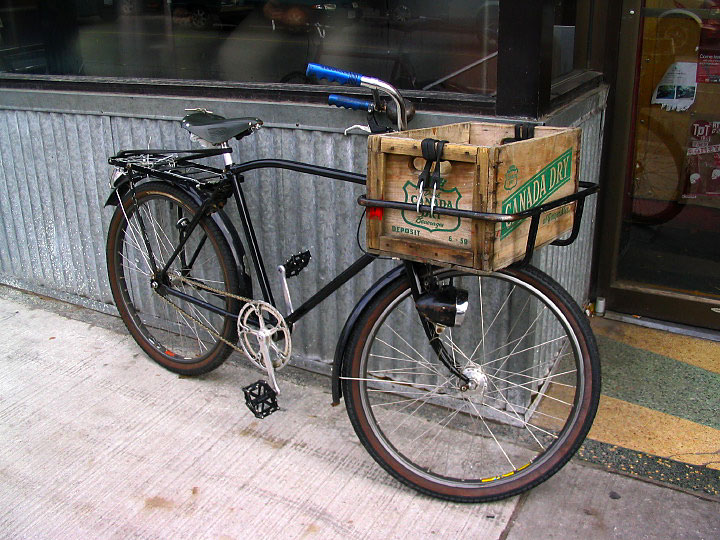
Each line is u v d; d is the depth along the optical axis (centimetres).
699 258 356
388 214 220
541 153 209
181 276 311
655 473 258
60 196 388
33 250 413
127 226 326
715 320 352
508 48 246
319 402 308
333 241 306
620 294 370
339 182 295
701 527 233
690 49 338
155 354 335
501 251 204
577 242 334
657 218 363
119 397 315
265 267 329
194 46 323
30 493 258
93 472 268
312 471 265
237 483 260
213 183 289
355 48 286
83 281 400
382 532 236
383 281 241
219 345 310
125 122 347
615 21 335
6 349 359
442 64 267
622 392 308
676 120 348
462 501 244
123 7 336
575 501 246
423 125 268
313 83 303
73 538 237
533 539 230
